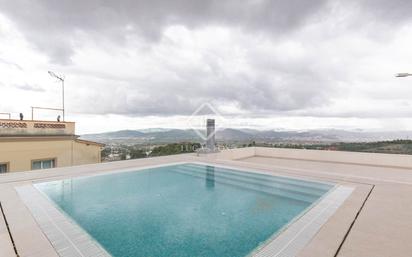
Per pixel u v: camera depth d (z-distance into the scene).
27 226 2.55
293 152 9.62
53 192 4.19
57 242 2.22
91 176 5.27
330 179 4.88
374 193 3.78
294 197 4.28
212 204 3.97
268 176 5.54
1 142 6.71
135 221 3.22
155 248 2.51
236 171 6.11
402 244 2.09
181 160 7.45
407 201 3.35
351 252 1.96
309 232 2.42
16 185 4.20
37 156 7.61
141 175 5.86
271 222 3.22
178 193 4.58
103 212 3.49
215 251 2.45
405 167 7.23
